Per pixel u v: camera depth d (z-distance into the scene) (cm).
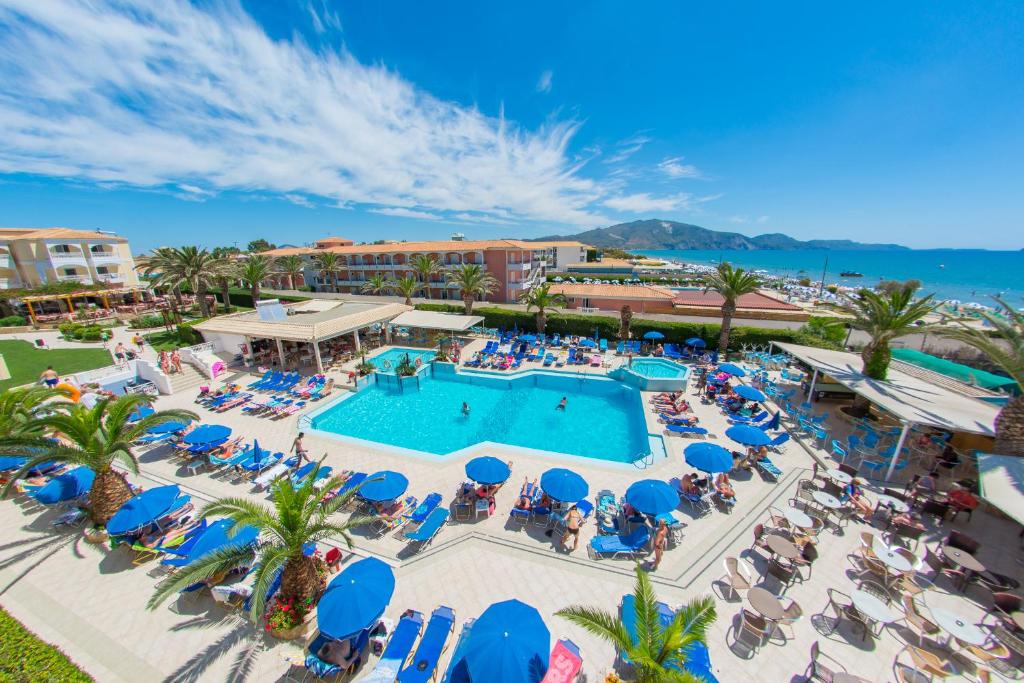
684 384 2206
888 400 1454
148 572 1009
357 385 2347
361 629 698
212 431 1495
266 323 2642
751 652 786
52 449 1107
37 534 1150
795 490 1322
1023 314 1256
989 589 905
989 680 729
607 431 1923
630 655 577
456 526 1162
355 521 893
